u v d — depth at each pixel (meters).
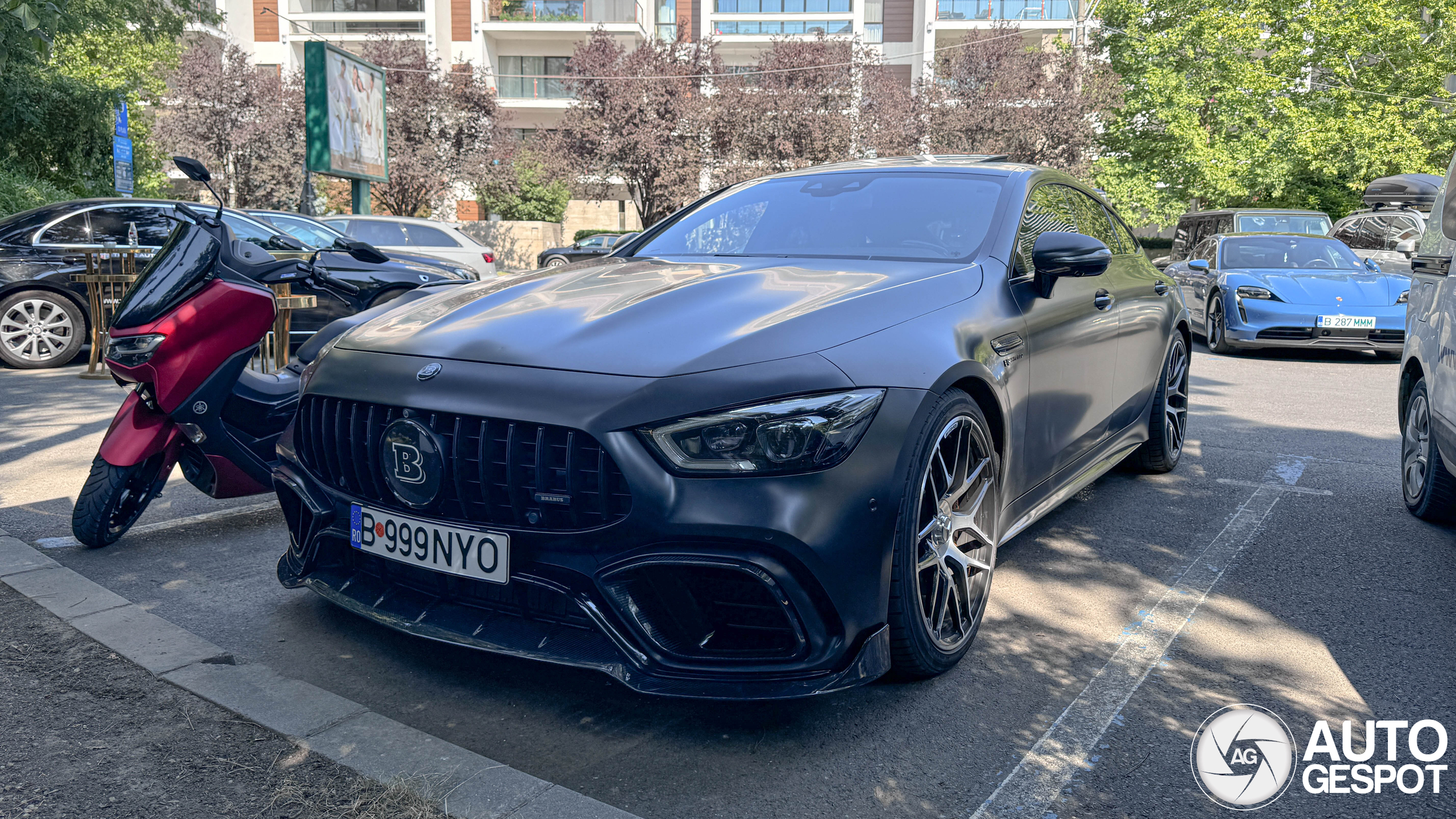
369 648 2.70
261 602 3.01
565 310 2.55
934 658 2.45
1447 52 25.72
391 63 32.31
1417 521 4.08
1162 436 4.66
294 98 31.81
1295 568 3.48
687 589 2.14
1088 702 2.45
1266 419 6.49
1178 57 26.09
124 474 3.40
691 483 2.05
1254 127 25.50
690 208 3.87
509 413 2.16
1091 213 4.18
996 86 31.47
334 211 30.92
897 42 45.72
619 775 2.09
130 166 12.20
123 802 1.92
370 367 2.46
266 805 1.92
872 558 2.18
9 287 7.91
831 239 3.27
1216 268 10.75
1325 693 2.52
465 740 2.23
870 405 2.19
